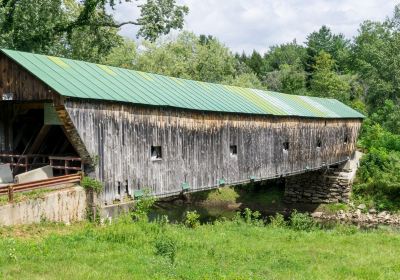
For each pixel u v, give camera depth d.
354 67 76.00
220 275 10.32
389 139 41.41
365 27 75.38
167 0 31.44
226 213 33.97
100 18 33.09
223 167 21.78
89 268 10.30
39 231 13.09
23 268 10.02
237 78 51.22
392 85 58.50
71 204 14.57
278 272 11.52
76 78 16.00
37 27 29.92
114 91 16.59
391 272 11.91
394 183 33.62
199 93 22.02
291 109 28.06
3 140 18.08
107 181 15.80
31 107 17.52
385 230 27.95
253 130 24.09
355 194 35.41
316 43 93.25
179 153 19.11
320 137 31.30
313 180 35.88
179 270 10.70
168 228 15.99
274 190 38.53
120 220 14.94
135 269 10.48
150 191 17.59
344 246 15.29
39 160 18.70
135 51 47.03
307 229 20.62
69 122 14.55
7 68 15.51
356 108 53.34
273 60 92.50
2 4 28.61
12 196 12.90
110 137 15.95
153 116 17.80
